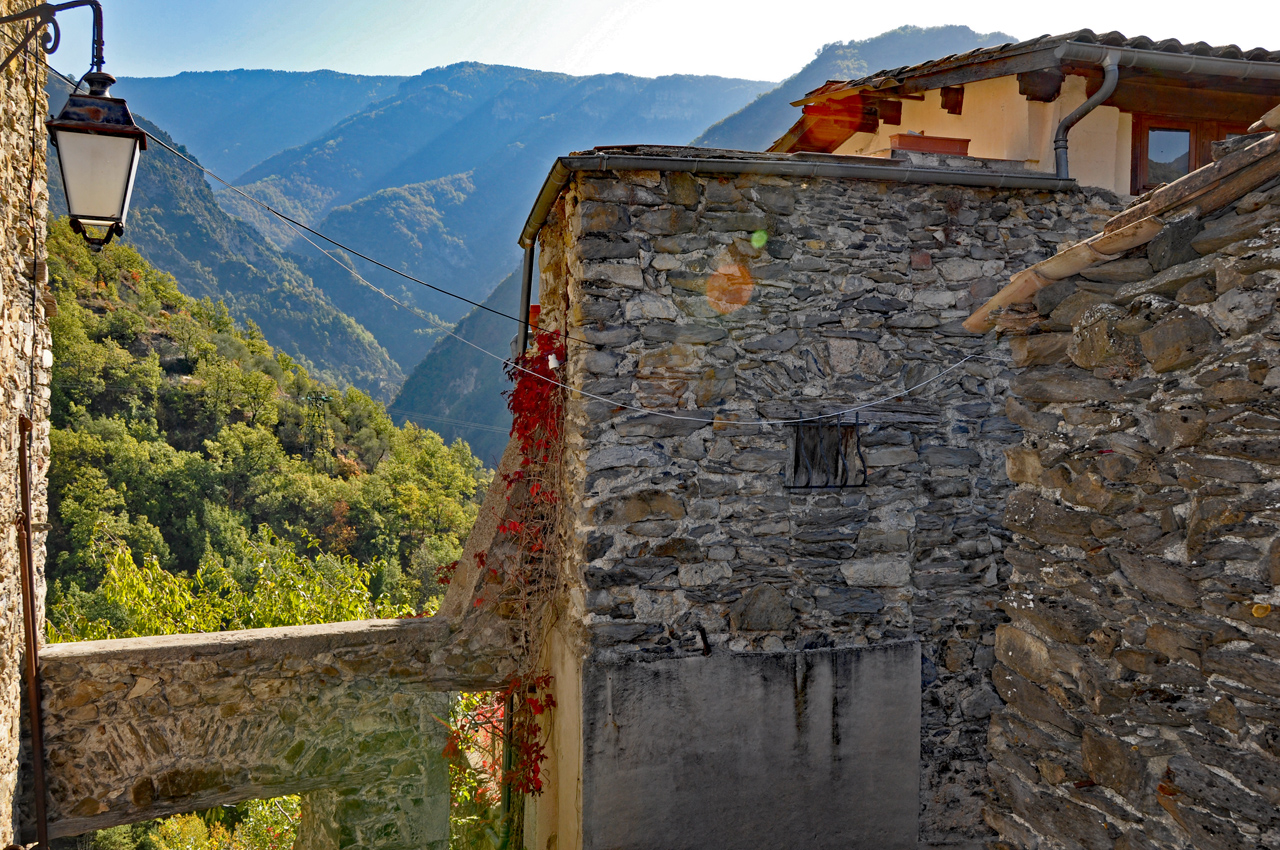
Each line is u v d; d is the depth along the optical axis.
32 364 5.09
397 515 49.25
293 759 5.32
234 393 52.53
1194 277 2.72
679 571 4.99
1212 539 2.61
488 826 6.90
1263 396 2.46
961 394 5.41
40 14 2.71
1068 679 3.13
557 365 5.45
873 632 5.27
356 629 5.51
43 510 5.46
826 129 8.38
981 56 5.76
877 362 5.28
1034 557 3.38
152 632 8.95
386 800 5.54
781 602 5.12
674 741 4.96
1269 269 2.46
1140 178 6.18
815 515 5.19
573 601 5.16
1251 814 2.43
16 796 4.70
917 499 5.34
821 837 5.19
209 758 5.15
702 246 5.00
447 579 6.19
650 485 4.95
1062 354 3.27
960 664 5.39
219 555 37.00
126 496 38.66
